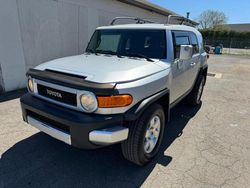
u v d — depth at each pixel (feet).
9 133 12.14
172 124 14.37
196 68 16.06
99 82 7.64
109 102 7.48
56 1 23.00
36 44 21.88
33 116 9.35
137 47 11.56
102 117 7.57
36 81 9.19
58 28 23.91
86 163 9.76
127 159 9.39
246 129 13.93
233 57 76.23
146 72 9.04
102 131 7.52
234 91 24.21
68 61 10.32
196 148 11.35
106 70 8.53
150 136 9.63
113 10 32.53
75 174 9.00
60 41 24.52
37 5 21.13
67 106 8.20
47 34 22.79
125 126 8.32
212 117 15.85
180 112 16.74
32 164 9.53
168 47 11.05
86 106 7.63
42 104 8.83
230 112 17.07
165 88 10.16
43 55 22.84
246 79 32.01
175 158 10.35
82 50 27.96
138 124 8.52
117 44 12.30
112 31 12.85
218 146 11.63
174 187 8.40
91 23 28.58
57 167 9.41
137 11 39.40
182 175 9.12
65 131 8.10
